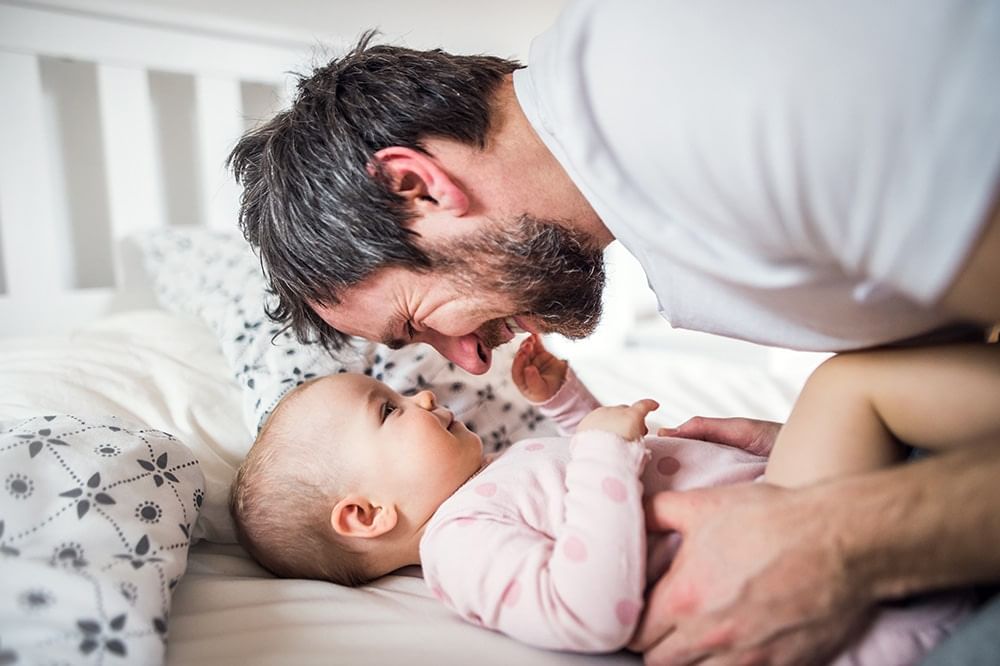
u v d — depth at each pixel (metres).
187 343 1.19
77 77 1.57
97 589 0.60
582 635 0.62
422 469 0.87
